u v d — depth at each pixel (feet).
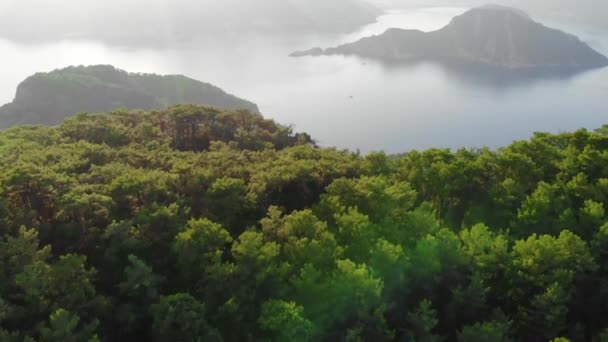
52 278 120.06
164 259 142.20
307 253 139.33
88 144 204.03
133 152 201.67
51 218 147.64
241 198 165.37
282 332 125.18
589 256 148.15
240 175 185.68
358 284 130.11
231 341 128.57
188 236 137.18
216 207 162.20
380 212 164.35
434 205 189.57
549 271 145.38
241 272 132.16
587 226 165.07
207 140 262.67
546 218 170.19
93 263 138.41
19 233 128.47
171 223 146.00
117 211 150.00
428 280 145.59
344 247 147.43
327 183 188.34
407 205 165.78
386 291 141.90
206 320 127.13
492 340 126.62
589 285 152.15
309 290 132.77
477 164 188.85
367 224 150.00
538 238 168.35
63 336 107.04
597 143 206.69
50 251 131.95
